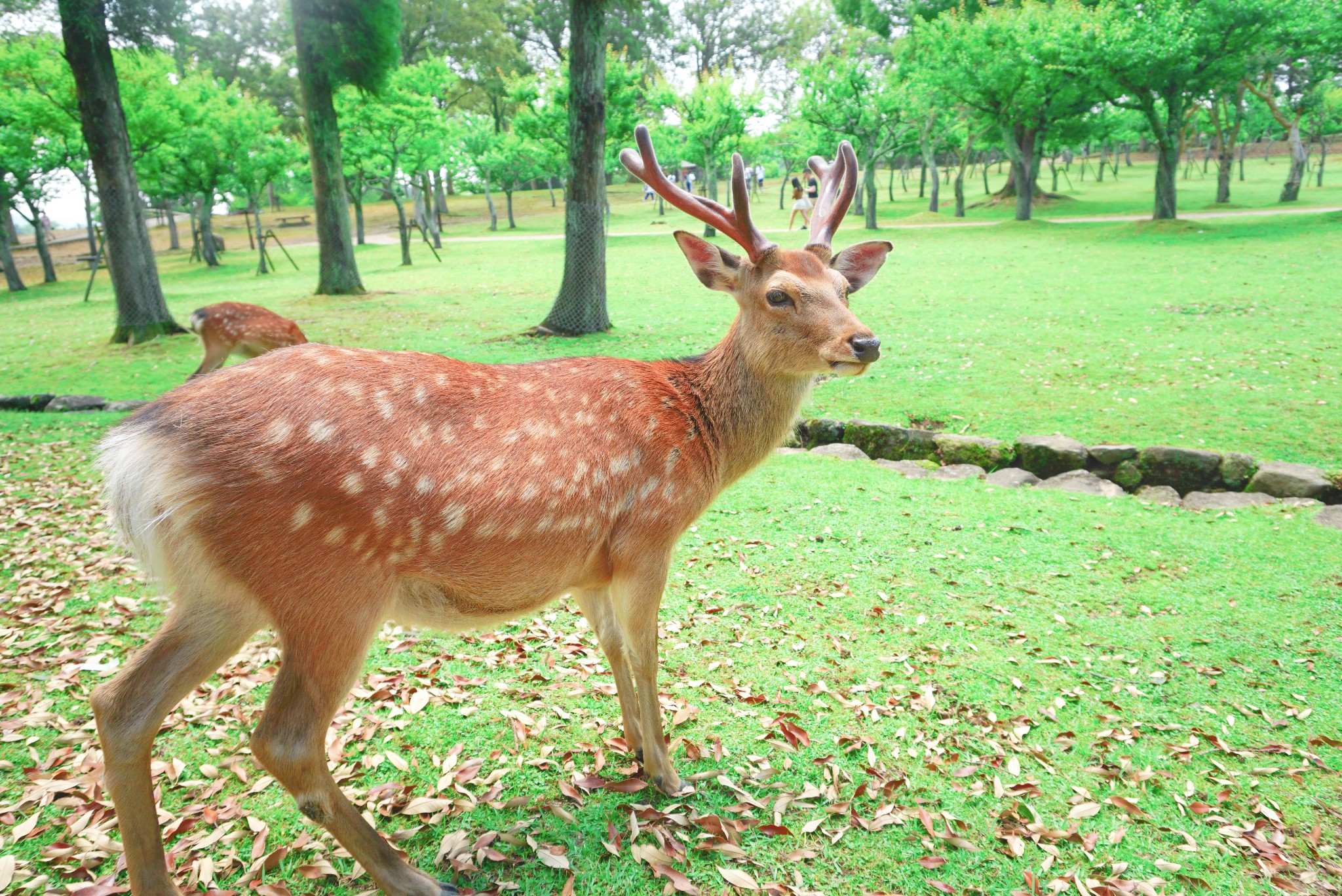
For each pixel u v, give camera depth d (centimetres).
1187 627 435
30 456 766
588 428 271
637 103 4109
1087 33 2280
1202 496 629
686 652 417
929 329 1211
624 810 304
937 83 2961
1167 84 2319
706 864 278
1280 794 313
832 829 295
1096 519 586
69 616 455
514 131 3662
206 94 3403
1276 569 496
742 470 331
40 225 3177
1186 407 808
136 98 2797
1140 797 313
